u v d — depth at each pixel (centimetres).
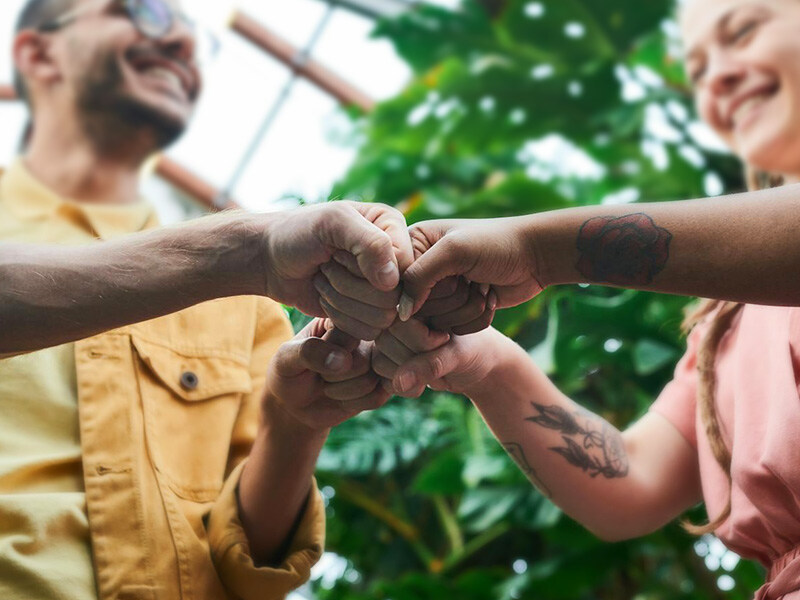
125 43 334
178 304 125
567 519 277
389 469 290
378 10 535
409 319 132
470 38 409
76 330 122
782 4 292
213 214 134
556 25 396
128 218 195
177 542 131
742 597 289
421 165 395
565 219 125
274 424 137
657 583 298
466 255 123
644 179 380
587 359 286
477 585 284
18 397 135
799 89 288
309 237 122
